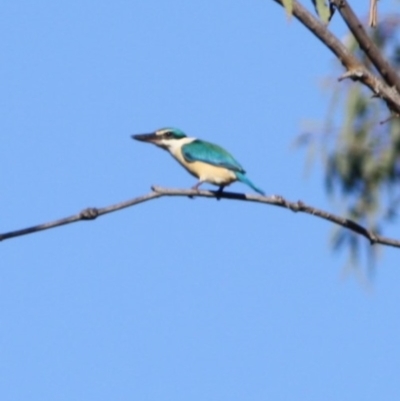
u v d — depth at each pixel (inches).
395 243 339.6
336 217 342.6
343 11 332.2
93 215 338.0
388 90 331.9
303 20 335.6
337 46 335.6
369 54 332.8
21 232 335.0
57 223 336.8
